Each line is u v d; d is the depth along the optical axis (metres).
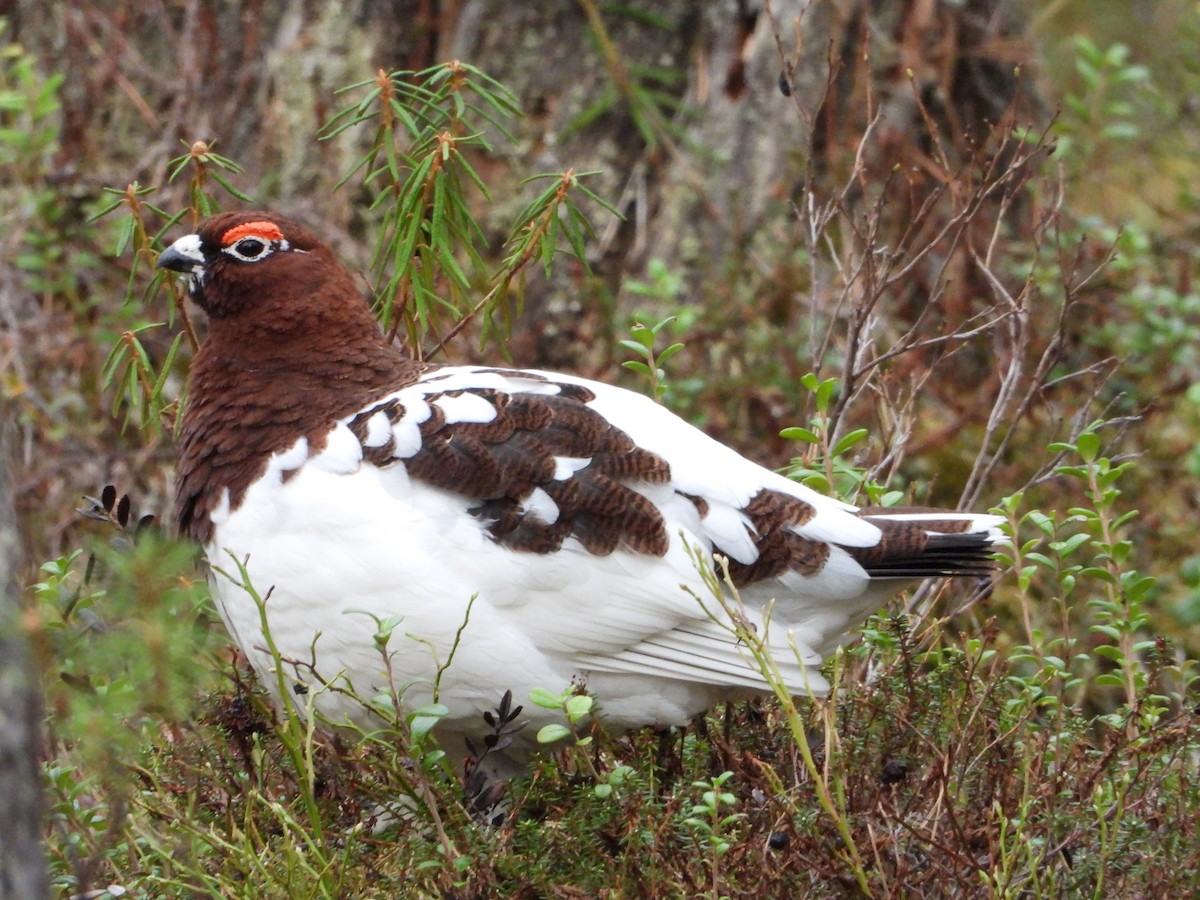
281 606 7.03
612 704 7.25
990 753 6.89
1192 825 6.58
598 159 13.92
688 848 6.26
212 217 7.76
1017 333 9.83
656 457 7.22
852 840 6.14
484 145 8.58
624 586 7.05
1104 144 13.85
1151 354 12.12
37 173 12.43
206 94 13.46
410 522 6.93
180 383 11.72
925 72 13.57
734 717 7.61
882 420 9.54
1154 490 11.72
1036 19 15.65
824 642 7.61
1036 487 11.36
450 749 7.59
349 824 6.89
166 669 5.07
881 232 13.07
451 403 7.17
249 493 7.15
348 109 8.62
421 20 13.88
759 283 13.10
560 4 13.89
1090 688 10.03
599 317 13.04
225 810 6.82
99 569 7.62
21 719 4.19
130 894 6.10
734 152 13.69
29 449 11.00
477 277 13.08
